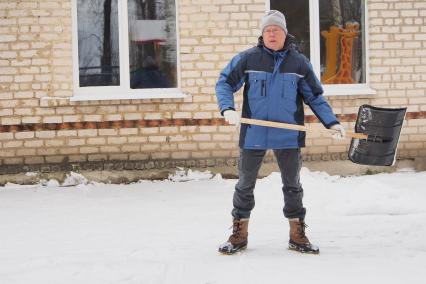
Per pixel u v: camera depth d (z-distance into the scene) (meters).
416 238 5.06
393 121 4.64
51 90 7.62
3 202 6.78
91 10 7.86
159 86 7.99
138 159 7.75
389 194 6.36
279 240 5.05
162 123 7.77
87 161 7.70
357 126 4.76
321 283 3.92
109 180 7.71
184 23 7.78
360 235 5.20
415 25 8.08
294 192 4.62
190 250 4.77
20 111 7.61
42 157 7.65
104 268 4.29
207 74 7.82
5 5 7.55
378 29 8.05
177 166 7.80
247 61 4.52
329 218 5.91
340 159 8.04
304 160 8.00
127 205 6.59
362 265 4.30
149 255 4.64
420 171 8.17
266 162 7.89
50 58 7.61
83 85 7.88
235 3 7.84
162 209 6.38
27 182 7.63
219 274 4.13
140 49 7.95
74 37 7.74
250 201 4.64
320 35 8.20
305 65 4.55
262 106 4.51
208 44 7.82
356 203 6.16
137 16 7.93
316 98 4.62
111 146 7.71
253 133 4.50
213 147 7.84
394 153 4.62
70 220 5.96
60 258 4.60
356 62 8.22
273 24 4.43
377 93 8.08
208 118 7.82
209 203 6.62
